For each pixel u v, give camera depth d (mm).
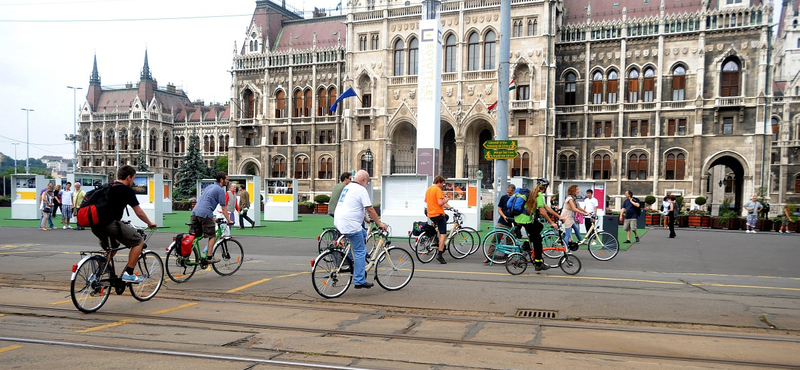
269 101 71812
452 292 11906
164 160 107062
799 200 66875
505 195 16844
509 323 9336
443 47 59906
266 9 74875
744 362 7316
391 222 24750
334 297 11328
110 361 6996
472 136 59688
